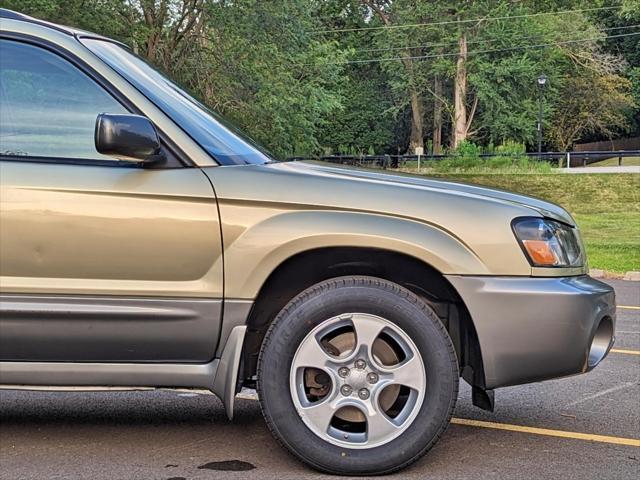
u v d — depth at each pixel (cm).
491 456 407
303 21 3034
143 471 378
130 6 2573
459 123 5209
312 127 3241
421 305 365
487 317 363
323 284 370
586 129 5809
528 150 5672
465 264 364
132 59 412
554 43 5103
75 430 448
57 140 374
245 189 369
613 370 632
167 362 369
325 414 366
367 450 364
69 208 360
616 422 479
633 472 385
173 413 489
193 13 2720
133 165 370
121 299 361
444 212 370
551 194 3009
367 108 5872
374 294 365
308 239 362
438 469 384
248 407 508
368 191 373
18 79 379
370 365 366
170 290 362
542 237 372
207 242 363
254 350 397
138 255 361
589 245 1819
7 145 373
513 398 539
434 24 5122
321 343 370
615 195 2933
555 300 363
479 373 376
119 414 486
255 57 2773
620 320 884
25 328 360
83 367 366
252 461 394
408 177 404
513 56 5122
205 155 377
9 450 409
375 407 365
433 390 363
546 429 461
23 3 2198
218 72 2770
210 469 381
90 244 360
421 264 374
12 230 359
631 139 5916
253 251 362
